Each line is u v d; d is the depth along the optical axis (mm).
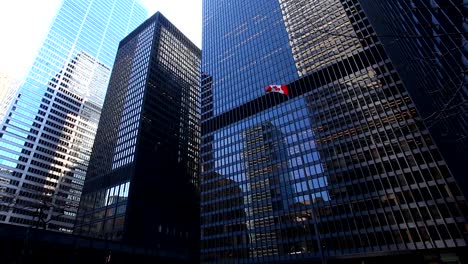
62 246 54375
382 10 70500
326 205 74500
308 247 72312
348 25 98125
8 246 46781
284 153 89812
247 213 87750
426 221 60750
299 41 108188
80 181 178500
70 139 183000
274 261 75875
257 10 132250
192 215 128250
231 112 113000
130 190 107812
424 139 68812
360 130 79062
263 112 103000
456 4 28531
